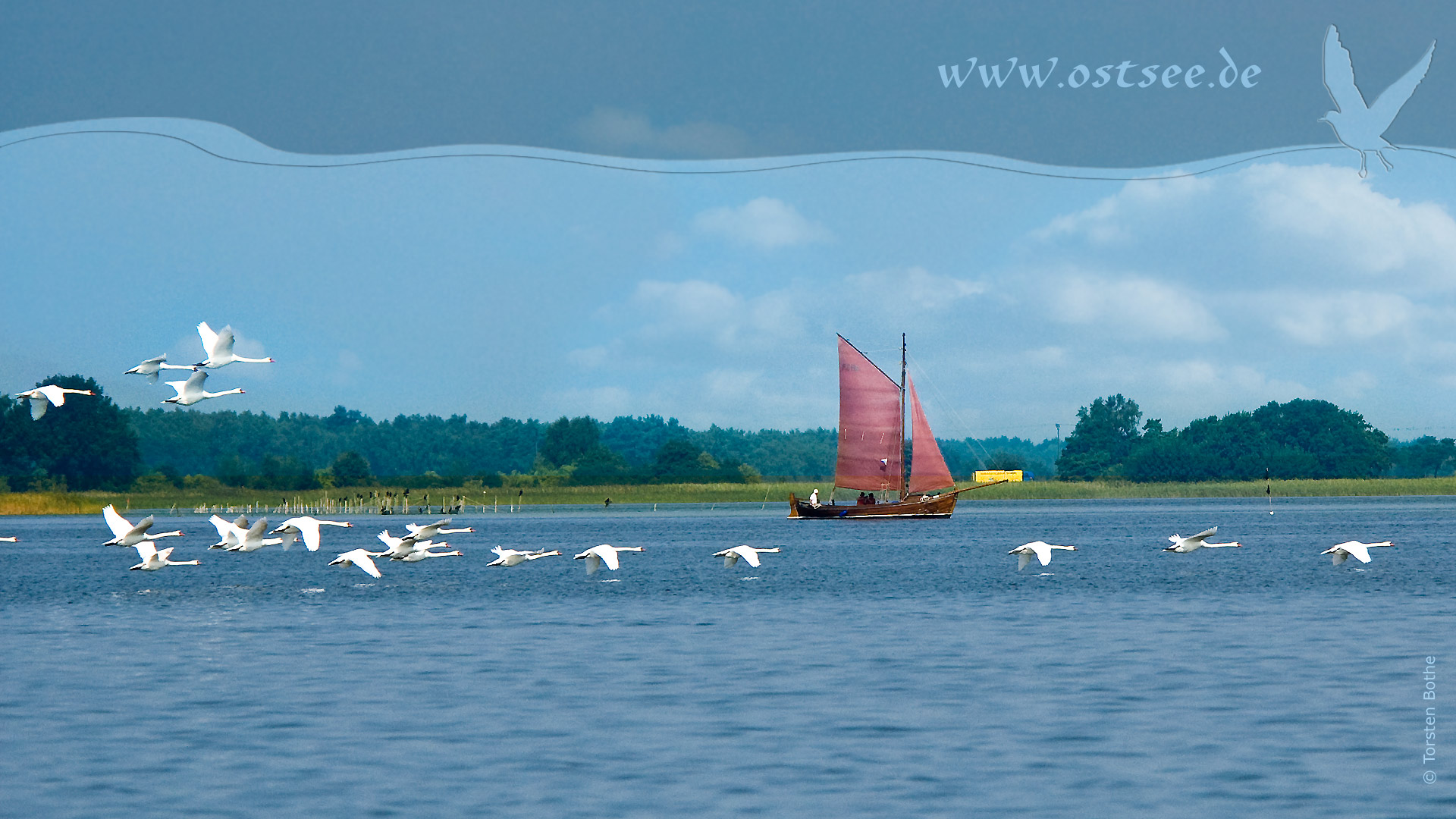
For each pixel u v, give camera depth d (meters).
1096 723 126.88
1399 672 152.25
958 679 151.00
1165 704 135.38
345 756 116.56
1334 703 134.75
